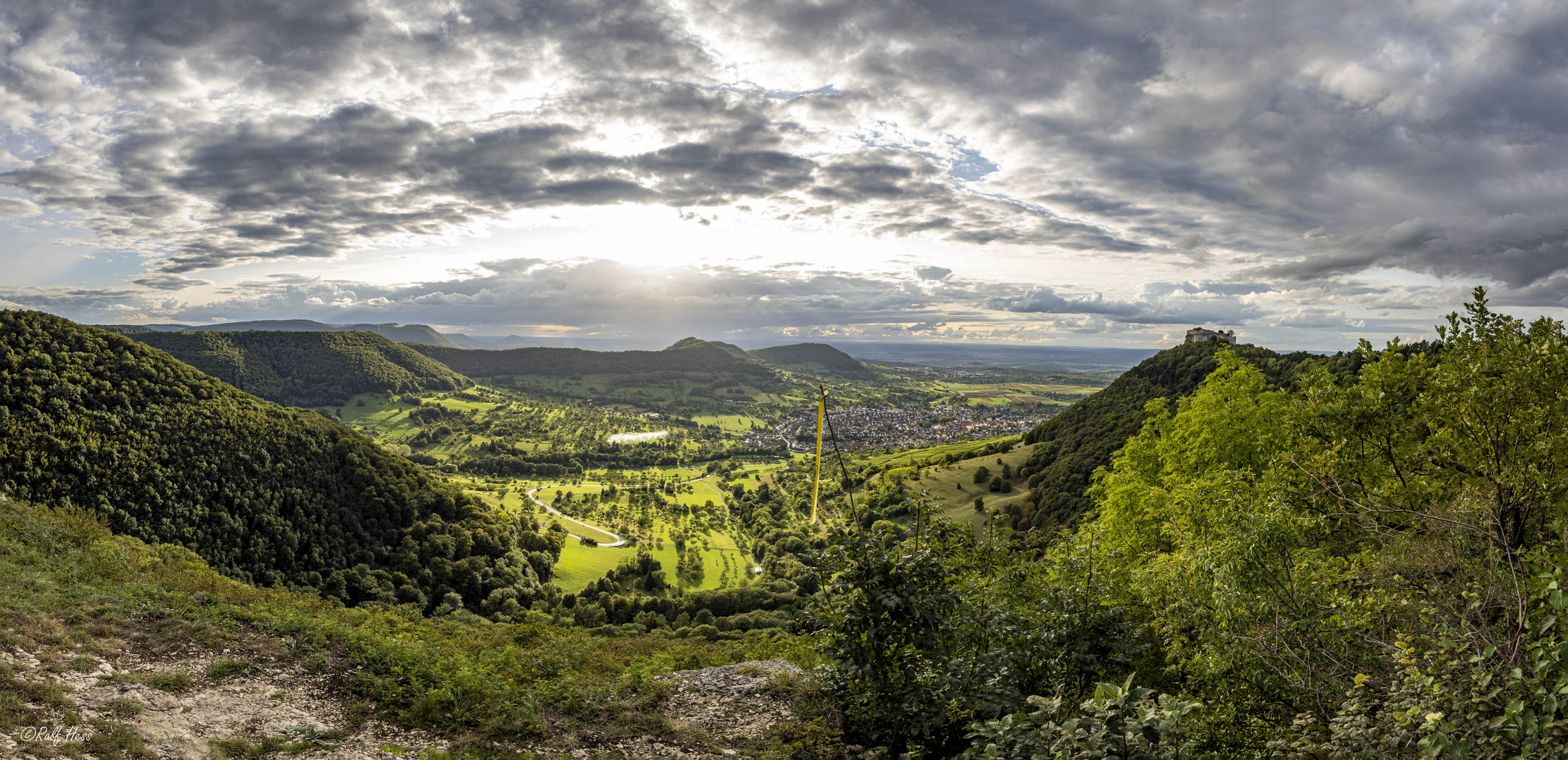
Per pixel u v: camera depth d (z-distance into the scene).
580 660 13.25
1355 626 7.01
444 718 9.11
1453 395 8.59
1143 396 75.69
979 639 8.90
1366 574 8.11
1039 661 8.31
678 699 10.59
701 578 103.12
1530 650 4.42
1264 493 10.70
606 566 105.44
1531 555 5.32
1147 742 4.79
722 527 143.25
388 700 9.33
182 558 18.34
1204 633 8.63
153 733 7.29
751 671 11.87
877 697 8.26
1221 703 7.56
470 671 10.34
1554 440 7.01
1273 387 52.19
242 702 8.66
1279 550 7.95
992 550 10.77
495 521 90.69
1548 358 7.71
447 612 65.56
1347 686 6.22
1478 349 8.65
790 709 10.05
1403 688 4.70
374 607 17.66
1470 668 4.43
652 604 79.69
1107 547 12.88
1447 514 7.36
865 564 8.06
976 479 84.50
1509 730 3.59
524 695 9.98
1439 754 3.98
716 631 63.56
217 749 7.24
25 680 7.56
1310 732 5.80
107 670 8.66
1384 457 10.57
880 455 187.12
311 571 63.03
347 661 10.57
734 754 8.58
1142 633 8.94
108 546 15.32
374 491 78.19
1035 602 9.70
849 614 8.04
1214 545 9.06
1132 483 23.84
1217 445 20.81
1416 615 6.39
